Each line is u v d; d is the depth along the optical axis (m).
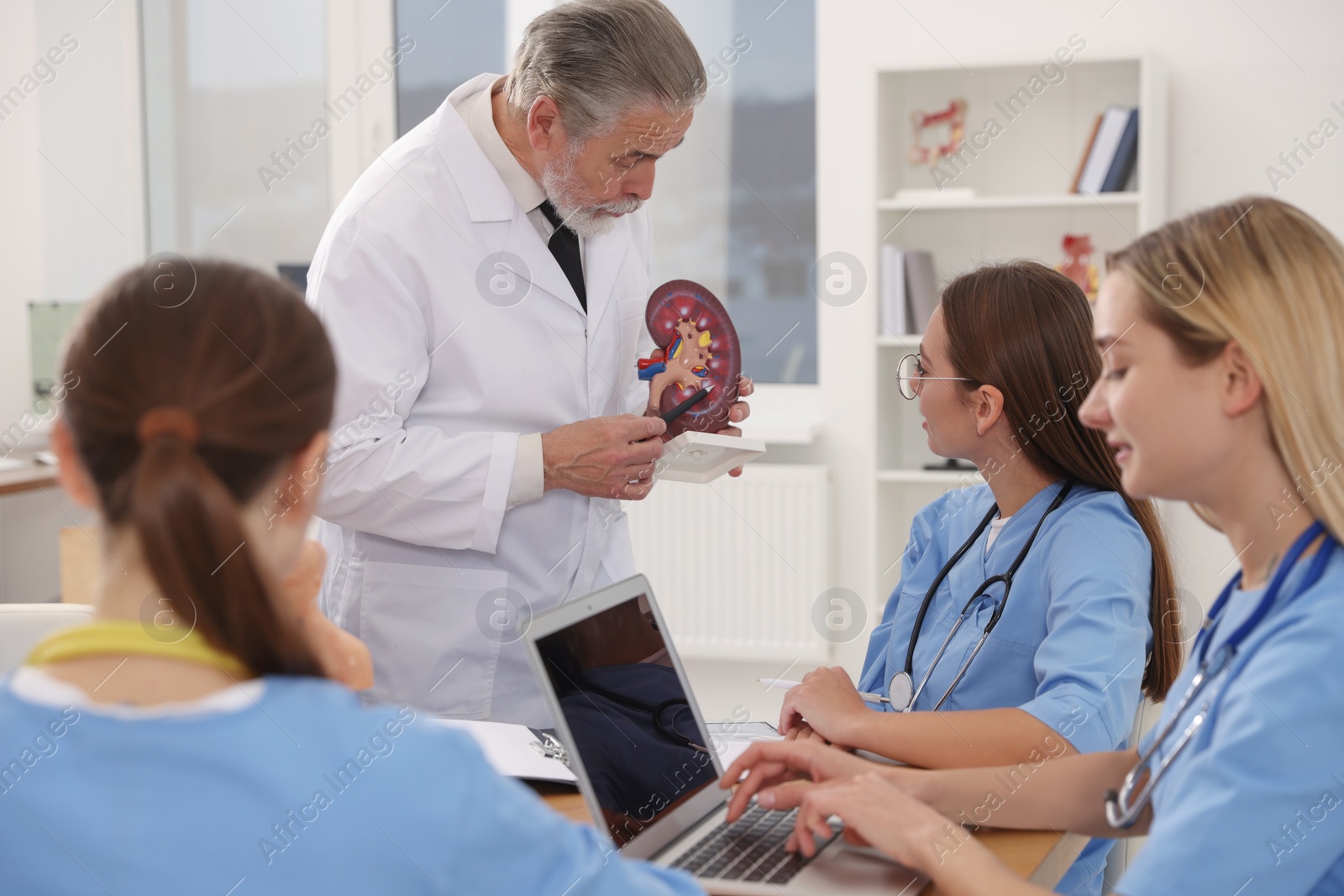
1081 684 1.34
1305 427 0.94
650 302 1.87
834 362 3.82
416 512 1.77
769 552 3.79
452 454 1.76
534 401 1.89
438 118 1.92
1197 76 3.41
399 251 1.80
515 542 1.88
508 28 3.96
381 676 1.89
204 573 0.68
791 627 3.79
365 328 1.78
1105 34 3.48
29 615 1.70
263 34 4.04
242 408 0.70
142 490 0.67
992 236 3.60
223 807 0.68
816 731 1.43
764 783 1.27
